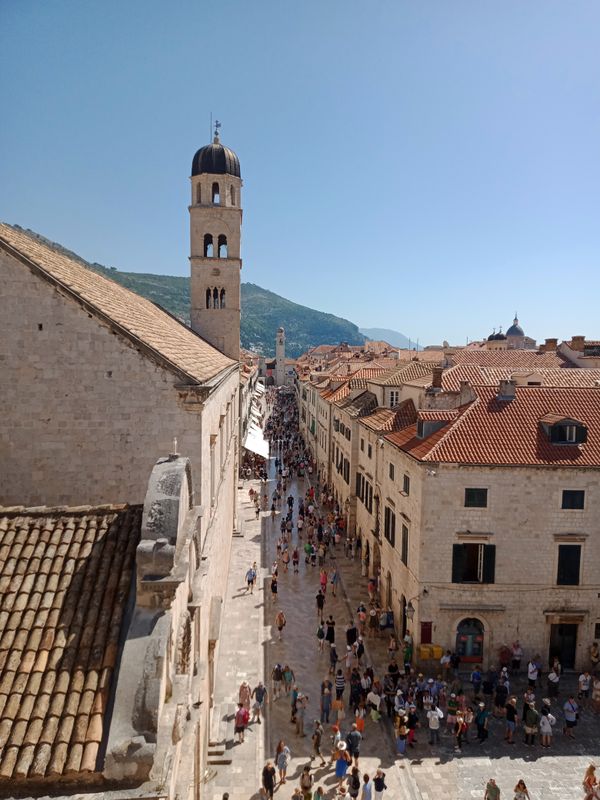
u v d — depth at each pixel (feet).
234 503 157.58
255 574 128.47
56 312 62.64
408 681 87.04
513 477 91.71
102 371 63.52
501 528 92.22
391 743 75.82
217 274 193.16
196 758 49.32
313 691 87.25
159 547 33.04
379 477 123.13
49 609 33.76
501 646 92.94
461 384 113.39
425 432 102.47
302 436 325.83
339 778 66.90
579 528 92.53
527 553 92.53
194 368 70.74
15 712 28.86
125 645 30.89
